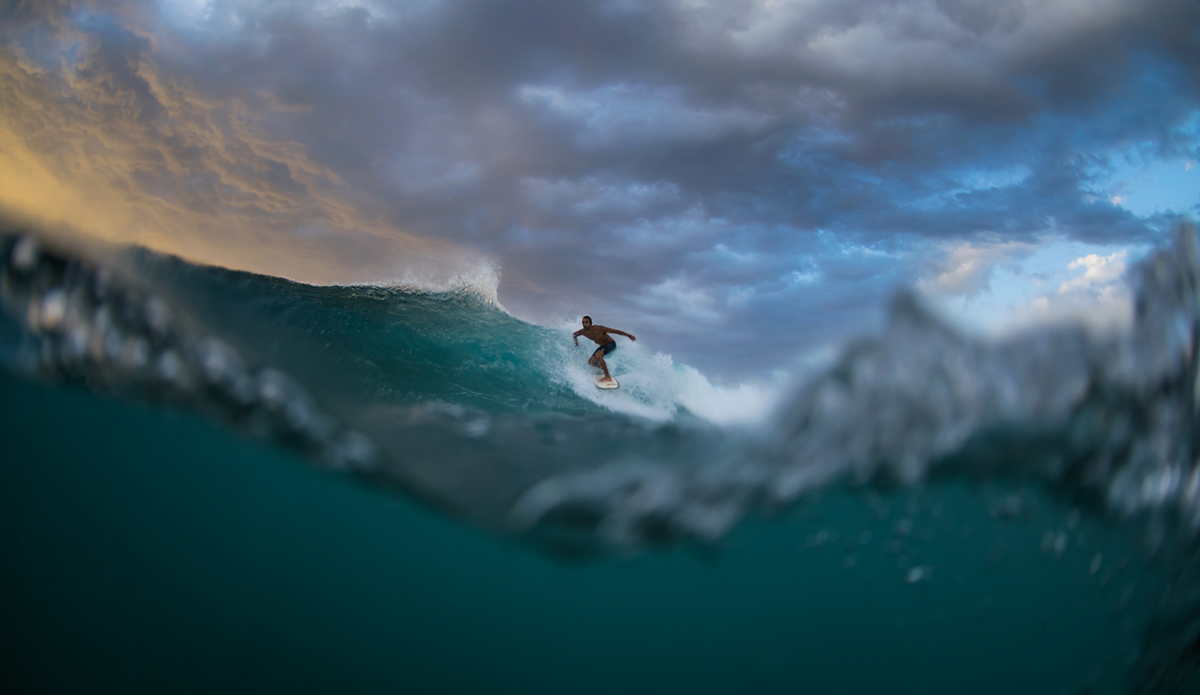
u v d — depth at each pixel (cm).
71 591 342
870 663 356
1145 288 422
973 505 428
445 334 930
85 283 443
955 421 438
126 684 309
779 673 354
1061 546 397
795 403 446
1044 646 355
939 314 457
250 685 324
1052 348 431
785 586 402
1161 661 341
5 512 361
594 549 420
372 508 441
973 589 386
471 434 546
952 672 346
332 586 392
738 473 427
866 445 438
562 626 419
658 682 364
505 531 417
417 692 345
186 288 573
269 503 430
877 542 417
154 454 412
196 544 388
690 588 417
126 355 434
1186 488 368
